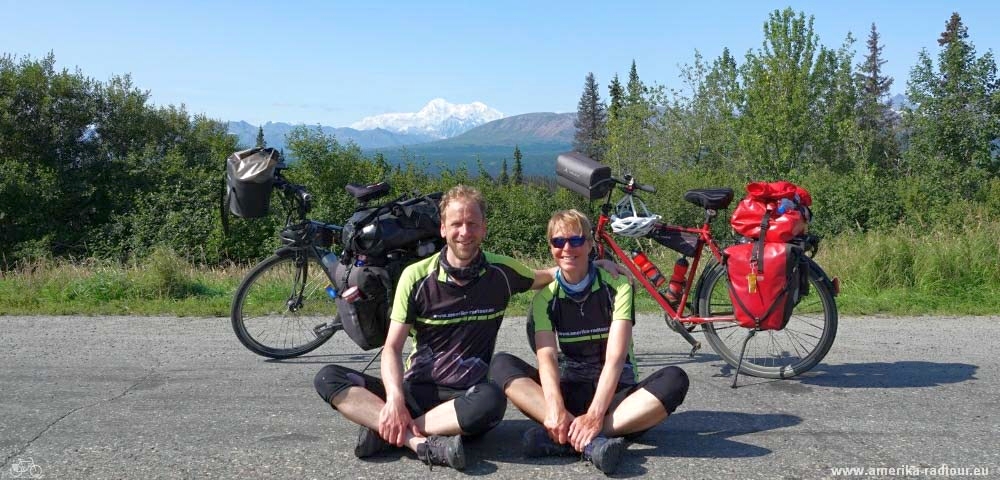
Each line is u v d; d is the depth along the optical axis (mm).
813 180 24094
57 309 7211
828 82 33094
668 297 5234
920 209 21234
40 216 28984
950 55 26109
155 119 34656
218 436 3832
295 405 4367
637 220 5094
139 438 3797
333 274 5422
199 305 7383
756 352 5383
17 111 30906
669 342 6023
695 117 37062
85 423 4027
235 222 28594
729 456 3557
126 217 29594
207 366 5277
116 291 8031
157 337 6168
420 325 3770
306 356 5648
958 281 8148
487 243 32750
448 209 3662
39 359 5426
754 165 31953
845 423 4012
